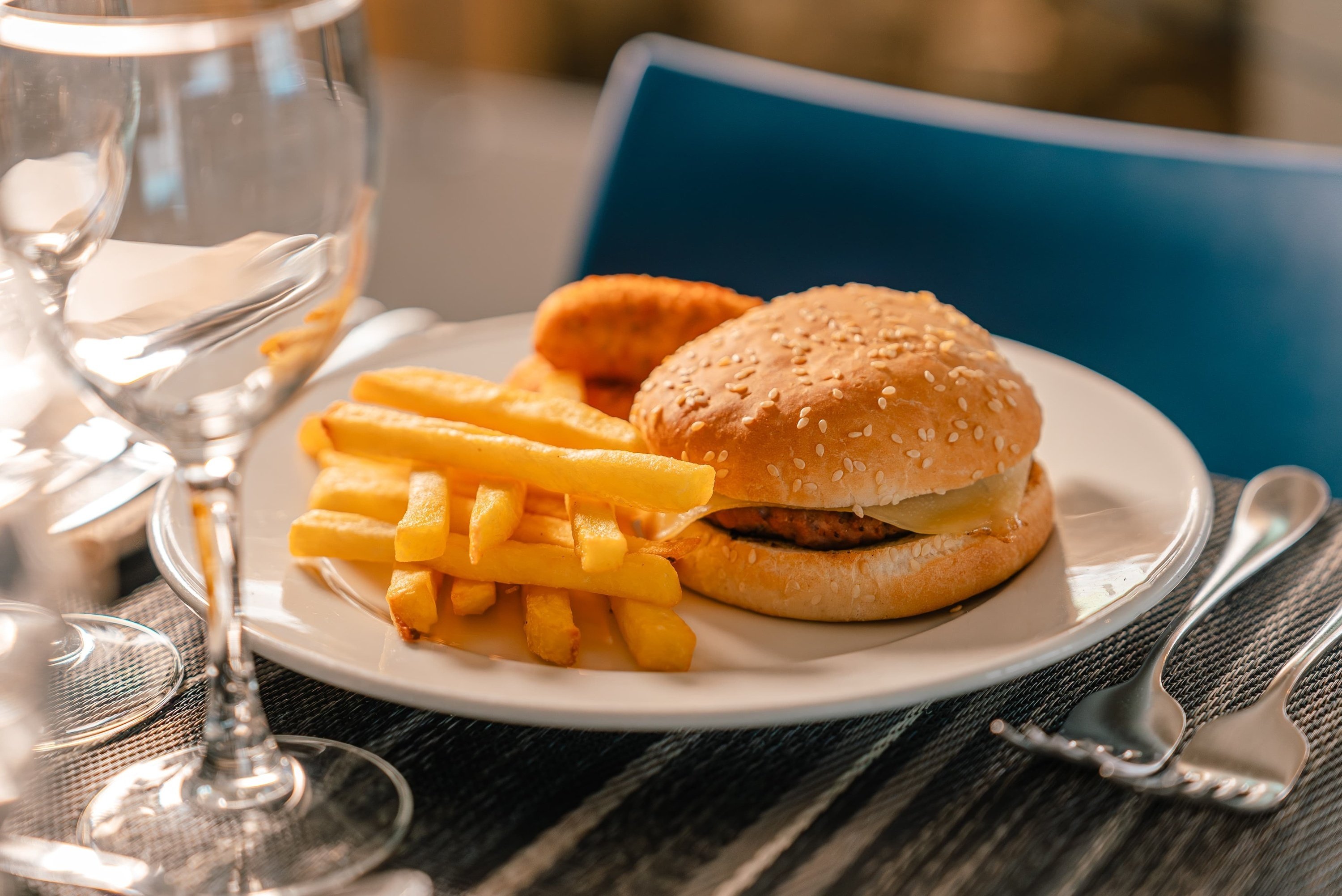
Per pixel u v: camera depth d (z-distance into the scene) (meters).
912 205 0.83
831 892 0.46
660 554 0.54
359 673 0.49
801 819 0.48
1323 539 0.57
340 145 0.45
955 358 0.57
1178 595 0.55
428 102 1.89
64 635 0.52
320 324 0.46
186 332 0.45
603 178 0.90
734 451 0.56
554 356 0.64
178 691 0.51
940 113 0.85
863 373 0.56
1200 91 1.42
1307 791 0.48
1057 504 0.58
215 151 0.44
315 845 0.46
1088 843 0.47
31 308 0.45
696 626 0.55
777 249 0.86
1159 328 0.78
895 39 1.52
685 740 0.50
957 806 0.48
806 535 0.56
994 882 0.46
